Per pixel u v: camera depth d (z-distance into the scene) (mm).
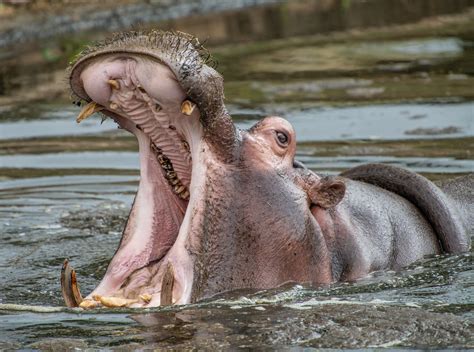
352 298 26266
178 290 25156
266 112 49281
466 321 24125
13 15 73062
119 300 25156
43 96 54750
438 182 36000
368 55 63094
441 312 25109
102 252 31828
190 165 26438
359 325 23828
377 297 26422
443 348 22656
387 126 46031
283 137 27188
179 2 82375
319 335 23312
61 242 33031
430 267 29344
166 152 26281
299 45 67375
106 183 40062
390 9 81688
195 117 25531
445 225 31250
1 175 41406
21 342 23234
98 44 25266
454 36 68312
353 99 51500
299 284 26719
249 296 25781
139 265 25844
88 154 43938
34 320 24672
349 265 28125
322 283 27188
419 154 41406
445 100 50344
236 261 25922
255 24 76500
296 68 59719
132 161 42875
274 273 26406
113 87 25188
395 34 70250
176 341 22844
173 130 25844
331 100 51438
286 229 26531
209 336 23109
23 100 54125
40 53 65250
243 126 46281
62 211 36625
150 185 26391
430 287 27453
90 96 25578
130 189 39312
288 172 27094
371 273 28375
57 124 49156
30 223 35250
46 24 71562
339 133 45156
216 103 25375
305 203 27203
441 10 79625
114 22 73938
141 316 24422
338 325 23844
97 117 50594
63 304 26703
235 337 23078
